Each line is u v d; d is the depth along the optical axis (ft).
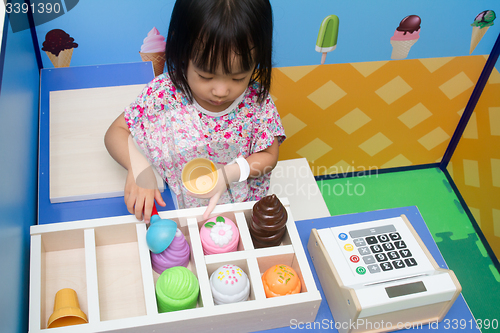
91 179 3.07
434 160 6.86
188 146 3.30
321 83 5.32
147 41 4.46
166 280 2.28
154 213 2.63
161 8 4.27
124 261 2.61
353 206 6.36
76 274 2.52
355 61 5.20
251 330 2.40
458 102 6.07
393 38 5.07
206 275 2.38
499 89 5.52
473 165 6.22
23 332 2.31
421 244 2.75
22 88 3.08
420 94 5.80
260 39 2.56
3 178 2.23
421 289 2.42
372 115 5.89
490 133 5.79
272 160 3.48
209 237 2.56
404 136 6.33
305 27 4.73
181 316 2.16
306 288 2.39
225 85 2.66
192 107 3.25
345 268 2.58
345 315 2.44
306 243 3.05
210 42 2.42
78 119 3.50
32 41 3.99
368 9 4.75
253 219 2.62
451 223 6.31
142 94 3.28
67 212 2.93
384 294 2.35
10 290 2.08
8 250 2.13
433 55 5.40
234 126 3.37
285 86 5.23
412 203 6.49
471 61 5.58
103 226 2.55
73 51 4.33
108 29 4.27
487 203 5.96
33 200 3.05
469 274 5.71
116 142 3.10
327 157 6.32
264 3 2.55
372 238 2.77
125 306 2.42
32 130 3.31
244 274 2.43
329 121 5.81
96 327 2.09
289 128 5.75
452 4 4.91
